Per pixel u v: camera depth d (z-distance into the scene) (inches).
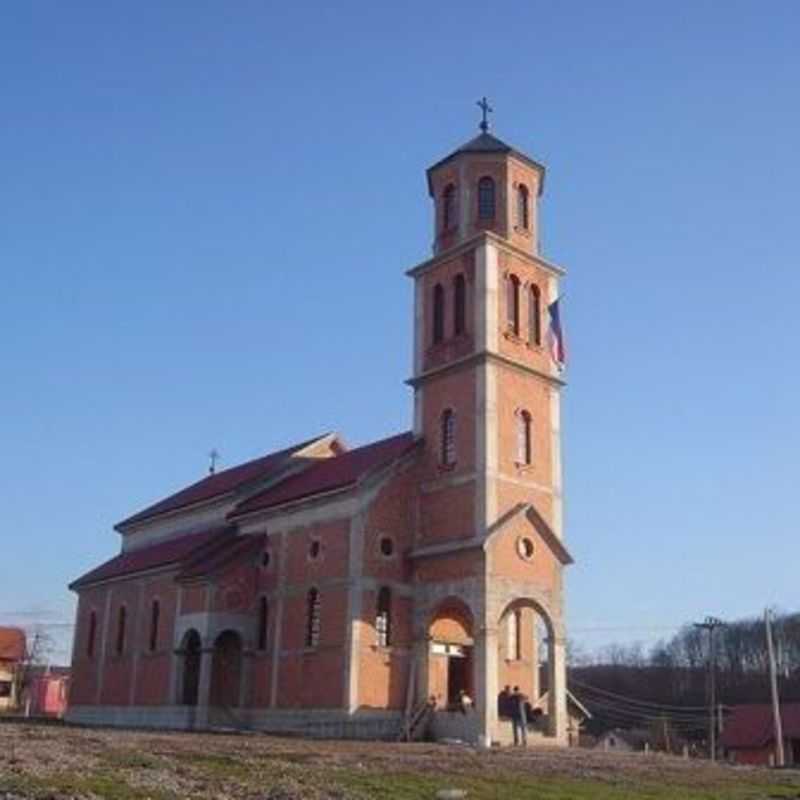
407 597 1649.9
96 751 815.7
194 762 764.0
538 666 1706.4
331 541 1679.4
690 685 4645.7
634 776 930.1
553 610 1615.4
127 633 2108.8
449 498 1651.1
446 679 1652.3
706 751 2886.3
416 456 1722.4
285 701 1674.5
